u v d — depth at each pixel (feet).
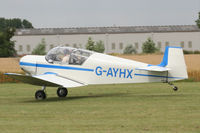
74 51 146.20
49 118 97.81
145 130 81.76
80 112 106.42
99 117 97.86
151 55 561.43
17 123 91.50
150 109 109.29
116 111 106.83
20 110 112.27
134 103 123.13
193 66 390.63
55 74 146.41
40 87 209.87
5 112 108.68
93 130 82.43
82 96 153.38
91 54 145.18
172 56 139.64
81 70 143.95
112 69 141.38
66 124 89.35
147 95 150.20
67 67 145.48
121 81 140.87
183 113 101.71
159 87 192.75
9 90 188.96
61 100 137.90
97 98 141.28
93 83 143.02
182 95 147.23
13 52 643.04
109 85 216.95
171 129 82.38
